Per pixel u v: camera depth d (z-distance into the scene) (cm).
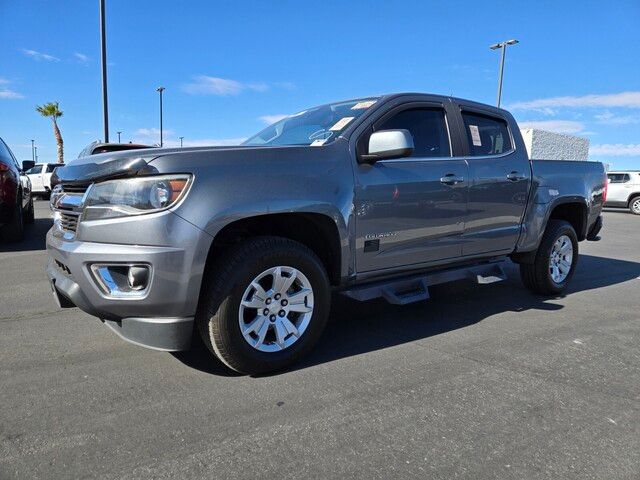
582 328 424
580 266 753
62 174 318
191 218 277
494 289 571
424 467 223
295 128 409
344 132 358
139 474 216
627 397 294
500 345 380
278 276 313
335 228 338
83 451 232
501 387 305
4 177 755
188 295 280
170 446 238
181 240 274
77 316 441
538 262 518
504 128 482
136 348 363
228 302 293
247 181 298
